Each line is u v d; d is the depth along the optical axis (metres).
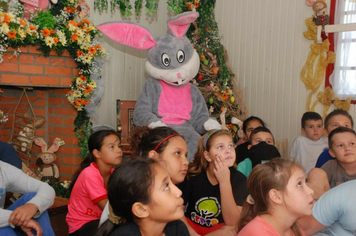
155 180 1.28
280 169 1.48
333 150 2.29
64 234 3.07
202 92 4.45
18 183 2.04
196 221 2.04
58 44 3.51
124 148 3.93
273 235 1.44
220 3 5.10
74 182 2.52
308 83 4.24
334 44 4.07
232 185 2.06
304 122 3.61
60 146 4.00
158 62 3.76
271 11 4.61
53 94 4.01
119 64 4.59
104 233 1.37
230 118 4.61
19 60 3.37
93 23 4.02
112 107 4.55
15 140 3.98
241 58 4.94
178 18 3.66
